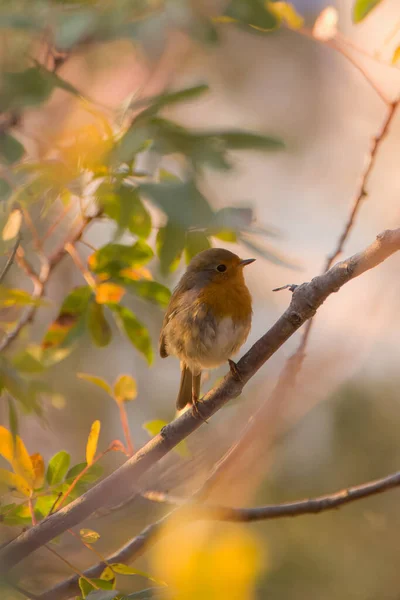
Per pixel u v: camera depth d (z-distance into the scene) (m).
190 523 6.52
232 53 16.70
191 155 4.95
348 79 17.89
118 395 7.07
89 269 7.98
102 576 5.82
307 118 17.48
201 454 7.71
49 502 6.45
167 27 5.89
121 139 5.34
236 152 5.31
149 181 4.93
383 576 10.96
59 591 6.07
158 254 5.58
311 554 10.84
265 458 10.66
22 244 7.90
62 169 5.44
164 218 5.18
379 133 7.78
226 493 10.40
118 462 12.73
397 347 12.65
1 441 5.90
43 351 8.20
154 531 6.43
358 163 16.98
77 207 8.87
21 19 6.32
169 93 5.30
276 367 11.95
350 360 11.80
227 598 5.38
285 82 17.47
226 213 4.72
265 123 17.16
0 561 5.75
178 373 13.50
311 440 12.20
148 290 7.81
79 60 11.39
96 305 8.09
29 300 7.13
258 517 6.70
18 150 6.51
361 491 6.94
